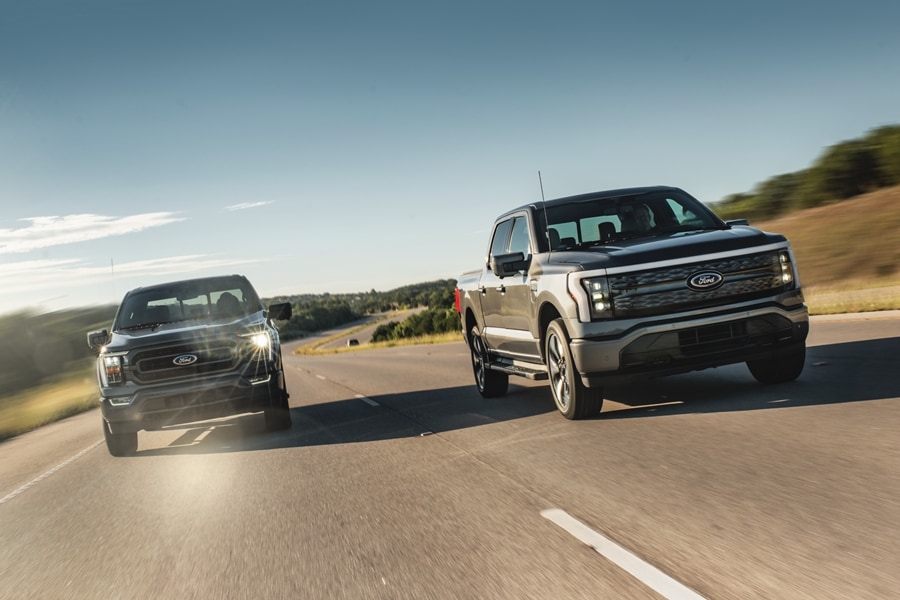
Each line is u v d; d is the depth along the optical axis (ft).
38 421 66.54
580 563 12.95
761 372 26.86
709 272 22.62
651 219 27.20
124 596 14.48
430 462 22.80
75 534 19.93
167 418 30.66
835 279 87.45
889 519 13.03
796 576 11.30
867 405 21.53
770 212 151.74
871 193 129.18
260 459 27.25
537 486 18.28
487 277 32.30
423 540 15.37
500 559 13.67
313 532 17.01
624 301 22.68
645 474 17.88
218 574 14.98
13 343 150.71
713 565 12.11
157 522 19.90
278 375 32.12
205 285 36.24
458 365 65.00
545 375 27.22
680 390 28.78
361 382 58.03
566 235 27.22
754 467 17.15
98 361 31.50
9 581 16.51
